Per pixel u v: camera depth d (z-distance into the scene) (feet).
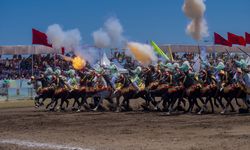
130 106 126.52
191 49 185.47
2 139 69.26
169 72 108.58
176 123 86.17
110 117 102.53
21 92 192.34
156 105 115.65
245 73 101.76
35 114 115.85
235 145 56.95
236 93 101.45
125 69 127.03
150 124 85.56
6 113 120.88
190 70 106.32
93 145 60.29
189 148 55.72
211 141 61.31
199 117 96.53
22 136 72.64
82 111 122.72
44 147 59.62
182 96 107.04
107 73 122.93
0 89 188.96
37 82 136.26
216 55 160.56
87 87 123.24
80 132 76.02
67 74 129.08
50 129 81.92
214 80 104.22
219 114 102.01
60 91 126.41
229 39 133.80
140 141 63.31
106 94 122.11
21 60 208.95
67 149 57.41
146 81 114.52
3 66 208.03
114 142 62.80
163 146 57.93
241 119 89.61
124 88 118.01
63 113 117.70
